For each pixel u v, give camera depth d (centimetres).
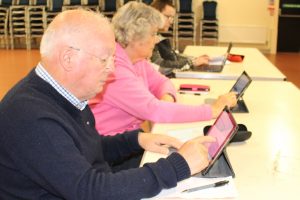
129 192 119
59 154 116
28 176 121
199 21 898
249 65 353
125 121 207
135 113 199
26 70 682
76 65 125
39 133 116
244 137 173
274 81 297
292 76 664
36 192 125
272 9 869
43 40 126
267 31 894
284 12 869
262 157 160
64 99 130
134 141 171
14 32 909
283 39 886
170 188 127
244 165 152
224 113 163
